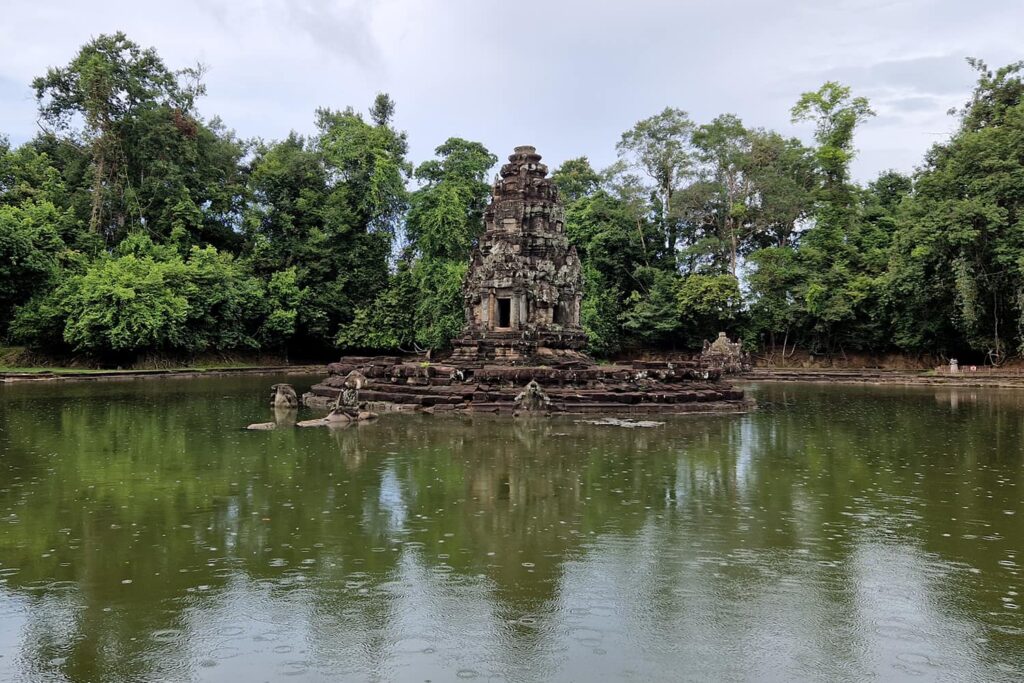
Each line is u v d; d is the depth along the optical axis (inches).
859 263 2133.4
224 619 274.5
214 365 2025.1
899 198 2434.8
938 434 801.6
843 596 302.0
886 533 395.9
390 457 616.4
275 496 469.7
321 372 2086.6
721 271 2351.1
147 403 1075.9
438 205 2095.2
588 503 458.9
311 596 298.2
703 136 2332.7
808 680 229.6
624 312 2297.0
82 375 1589.6
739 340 2137.1
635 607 289.6
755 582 318.3
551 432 781.3
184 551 354.6
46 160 2165.4
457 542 374.3
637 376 1055.6
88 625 268.5
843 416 996.6
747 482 527.2
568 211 2378.2
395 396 1013.8
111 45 2089.1
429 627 269.1
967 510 447.8
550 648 252.4
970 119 1937.7
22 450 642.8
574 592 305.4
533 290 1167.0
